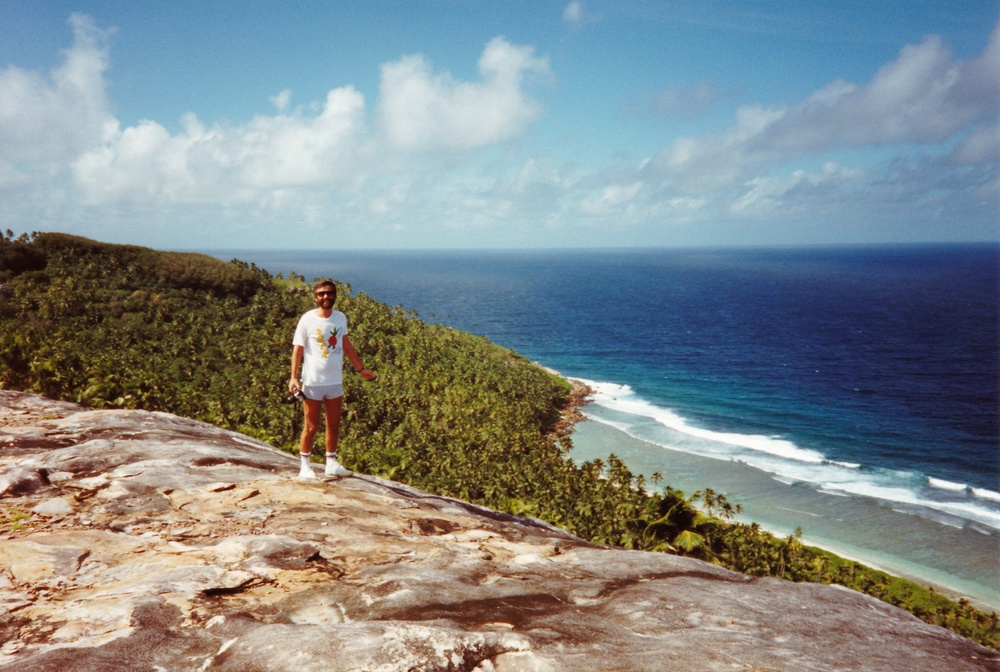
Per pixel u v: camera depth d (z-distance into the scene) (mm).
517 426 92938
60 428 7492
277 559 3932
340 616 3221
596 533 49219
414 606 3268
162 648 2730
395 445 78562
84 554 3955
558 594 3758
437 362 128875
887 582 53500
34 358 62281
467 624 3098
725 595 3828
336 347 6168
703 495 74875
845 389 143750
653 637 3094
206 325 125625
